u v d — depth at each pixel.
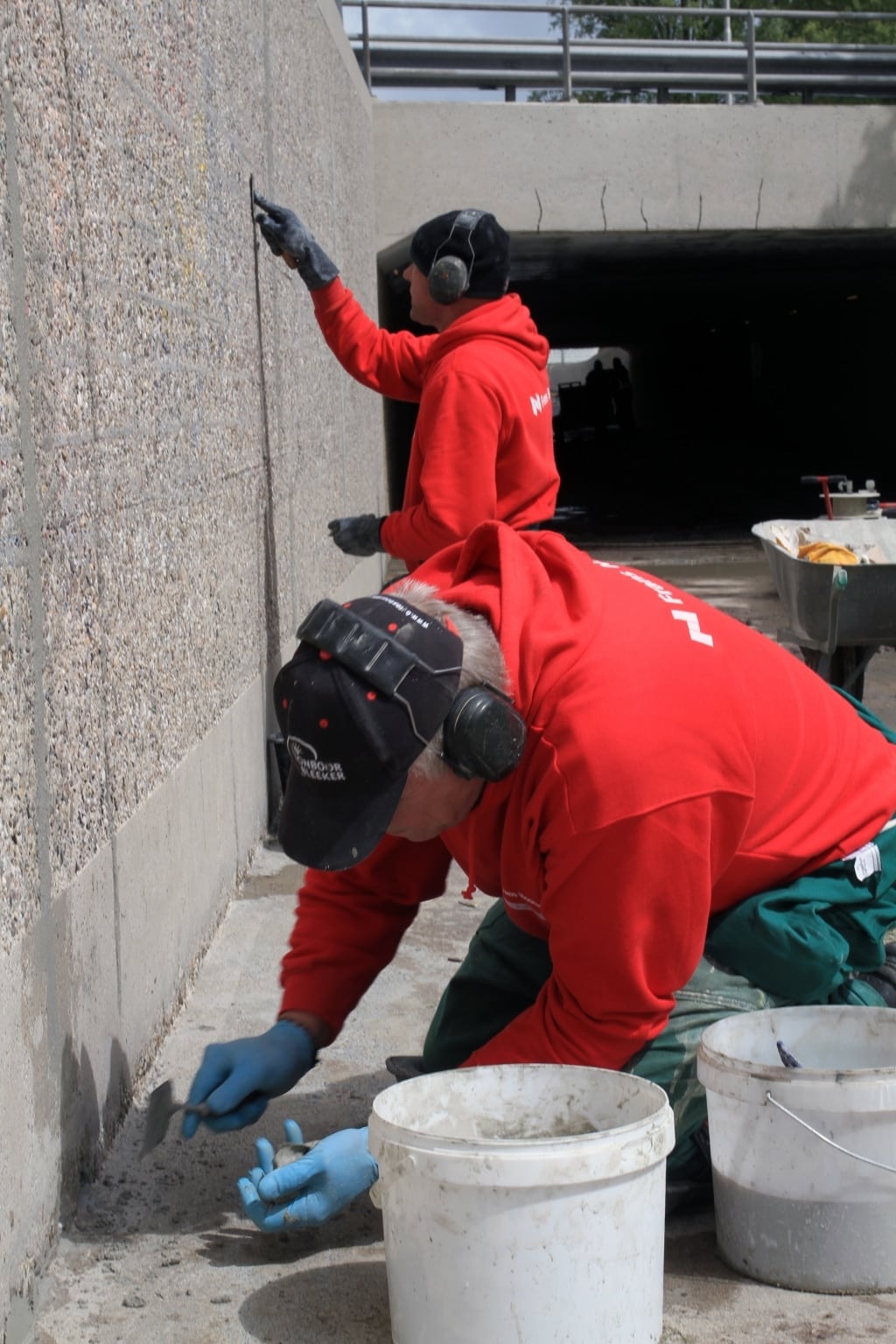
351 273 8.34
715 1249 2.13
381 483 10.20
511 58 13.08
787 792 2.19
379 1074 2.77
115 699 2.54
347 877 2.36
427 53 12.93
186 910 3.21
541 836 1.94
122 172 2.68
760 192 11.94
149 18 2.96
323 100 6.82
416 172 11.42
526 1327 1.69
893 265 18.05
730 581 11.04
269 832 4.60
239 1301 1.97
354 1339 1.88
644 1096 1.86
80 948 2.23
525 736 1.86
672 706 1.90
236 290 4.04
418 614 1.80
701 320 29.34
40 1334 1.88
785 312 27.41
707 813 1.90
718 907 2.23
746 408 31.78
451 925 3.76
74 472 2.26
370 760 1.73
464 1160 1.67
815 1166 1.93
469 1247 1.68
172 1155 2.43
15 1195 1.85
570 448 29.31
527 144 11.56
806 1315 1.91
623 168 11.72
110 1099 2.45
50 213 2.15
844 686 5.80
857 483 20.19
